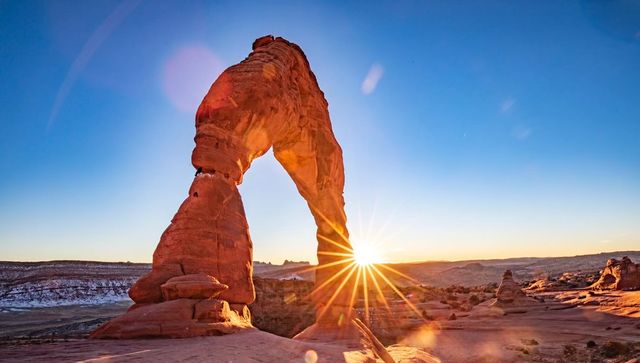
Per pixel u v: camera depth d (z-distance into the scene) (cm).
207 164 1083
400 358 1777
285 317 3384
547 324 4094
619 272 5919
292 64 1658
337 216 1858
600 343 2942
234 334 884
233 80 1246
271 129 1348
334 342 1422
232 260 1032
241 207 1134
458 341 3325
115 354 599
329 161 1884
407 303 6081
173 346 694
